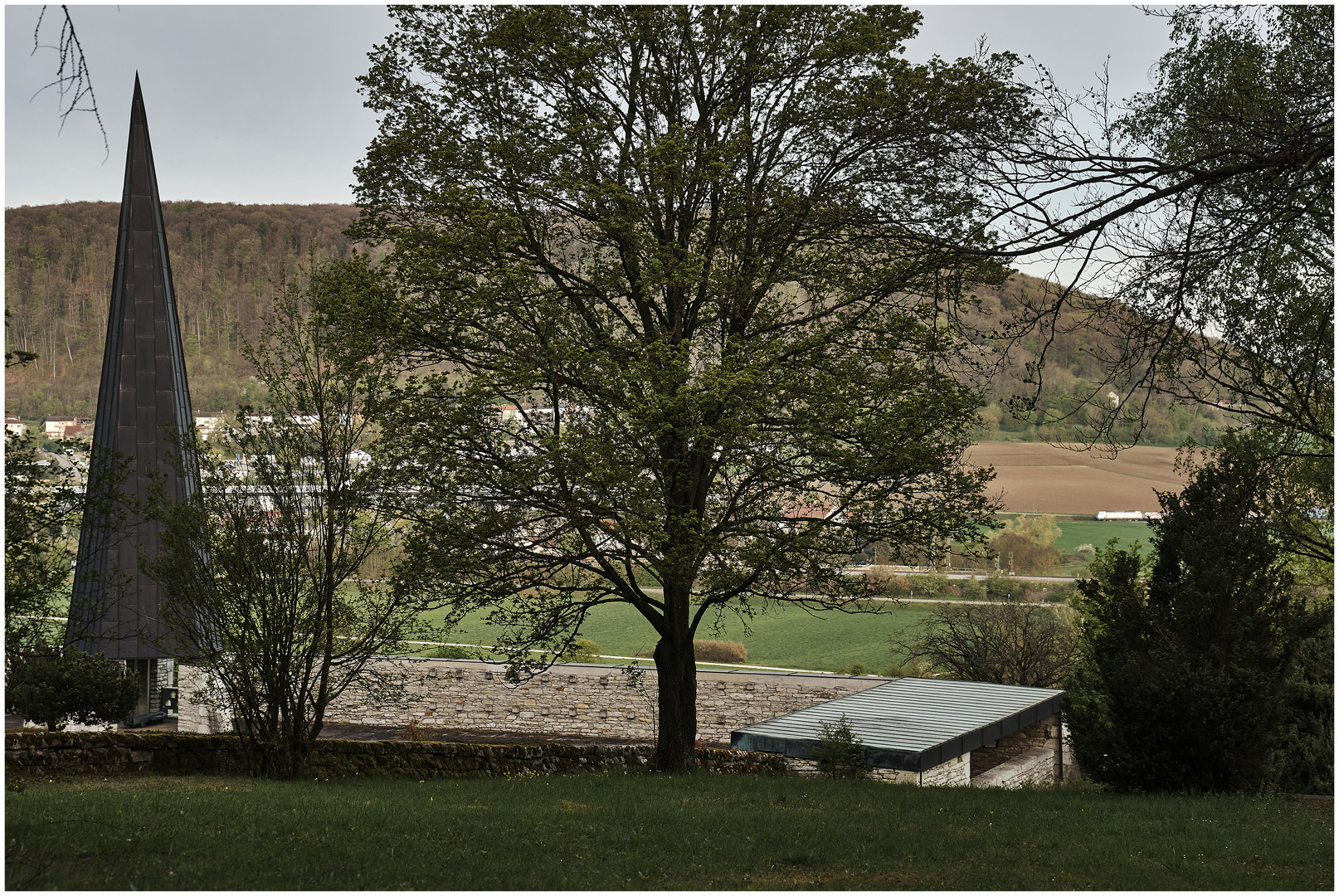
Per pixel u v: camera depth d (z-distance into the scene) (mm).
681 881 7344
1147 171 8508
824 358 15195
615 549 15406
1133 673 13219
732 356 14102
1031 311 9836
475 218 14156
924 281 11625
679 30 15562
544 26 15094
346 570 14109
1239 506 13742
